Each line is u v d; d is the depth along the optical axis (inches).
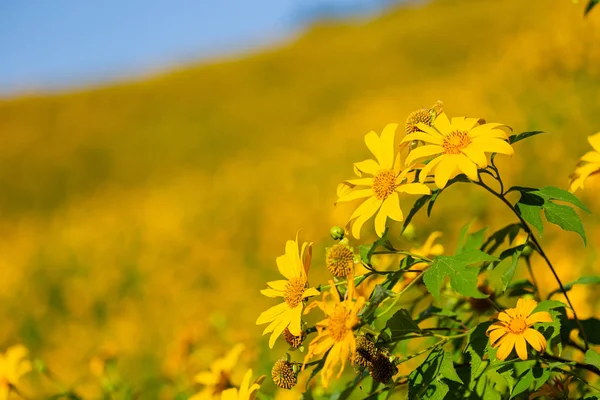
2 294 440.8
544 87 364.2
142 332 297.6
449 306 96.7
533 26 610.5
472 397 80.7
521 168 281.0
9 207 924.0
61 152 1076.5
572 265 174.9
